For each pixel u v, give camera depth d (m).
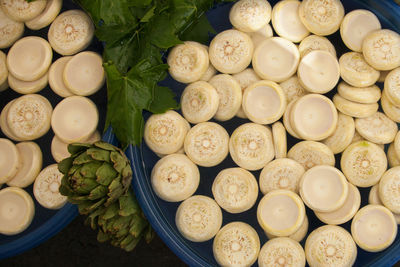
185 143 0.90
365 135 0.89
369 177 0.88
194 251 0.89
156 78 0.90
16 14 0.90
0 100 0.95
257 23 0.92
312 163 0.89
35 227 0.92
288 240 0.87
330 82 0.89
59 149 0.91
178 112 0.92
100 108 0.92
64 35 0.91
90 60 0.91
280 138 0.89
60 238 1.17
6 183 0.92
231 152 0.90
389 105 0.89
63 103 0.91
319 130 0.89
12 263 1.17
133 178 0.88
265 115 0.90
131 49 0.90
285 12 0.92
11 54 0.92
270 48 0.92
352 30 0.90
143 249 1.16
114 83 0.85
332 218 0.87
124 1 0.86
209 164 0.90
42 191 0.91
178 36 0.92
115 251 1.16
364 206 0.88
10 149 0.91
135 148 0.89
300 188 0.88
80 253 1.17
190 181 0.89
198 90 0.90
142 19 0.85
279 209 0.88
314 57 0.90
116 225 0.87
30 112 0.91
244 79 0.92
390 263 0.85
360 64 0.89
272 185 0.89
